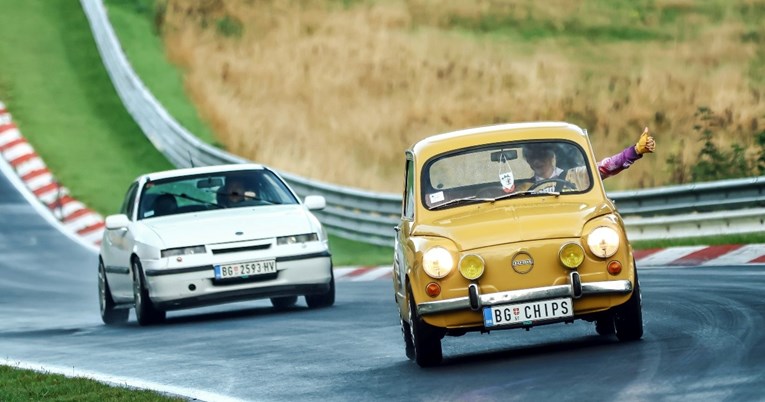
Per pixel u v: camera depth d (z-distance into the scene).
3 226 93.69
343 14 143.00
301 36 135.25
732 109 99.19
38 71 128.12
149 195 50.19
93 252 84.50
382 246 77.88
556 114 106.44
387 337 36.78
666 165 87.06
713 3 145.88
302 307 49.94
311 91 118.81
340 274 67.94
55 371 34.75
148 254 46.78
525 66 124.06
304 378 29.80
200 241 46.72
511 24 142.25
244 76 123.19
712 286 41.34
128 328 47.62
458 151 31.44
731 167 78.25
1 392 30.52
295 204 50.25
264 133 107.88
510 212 29.55
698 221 58.47
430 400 24.86
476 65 124.69
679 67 121.50
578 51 132.62
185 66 127.25
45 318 55.03
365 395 26.42
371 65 125.12
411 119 109.69
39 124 116.81
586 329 34.12
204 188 50.25
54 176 105.88
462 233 28.91
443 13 144.62
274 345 37.16
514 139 31.50
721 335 29.50
